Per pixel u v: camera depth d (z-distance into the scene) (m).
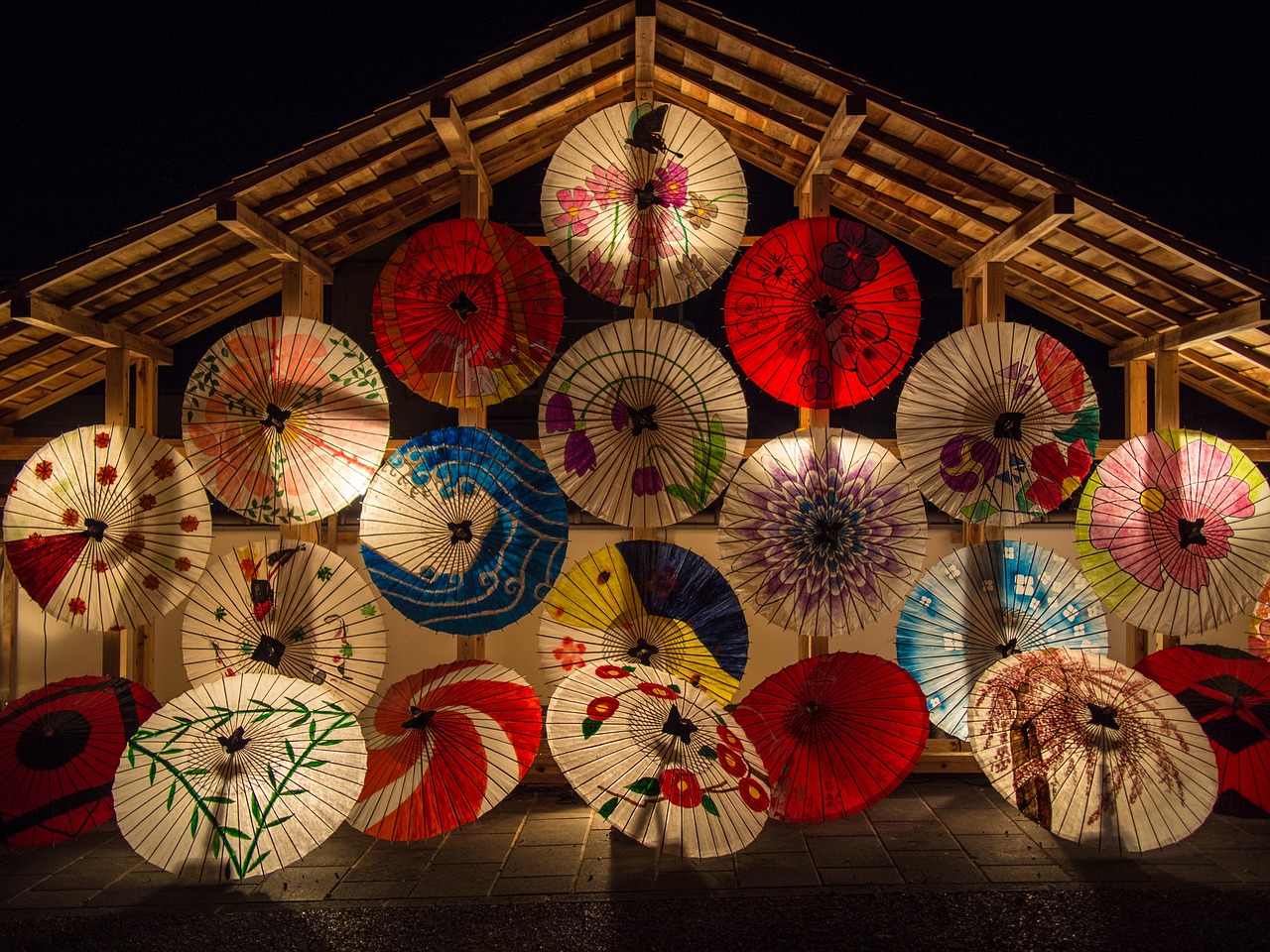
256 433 6.32
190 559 6.46
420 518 6.27
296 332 6.35
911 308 6.45
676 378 6.39
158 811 4.99
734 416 6.38
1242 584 6.43
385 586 6.21
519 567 6.27
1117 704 5.54
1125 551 6.49
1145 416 7.50
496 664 6.07
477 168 6.74
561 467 6.34
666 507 6.36
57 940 4.43
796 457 6.36
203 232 6.38
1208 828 5.73
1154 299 6.87
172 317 7.34
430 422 8.08
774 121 6.70
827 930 4.41
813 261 6.44
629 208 6.48
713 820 4.95
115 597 6.37
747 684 7.50
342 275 8.04
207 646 6.14
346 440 6.34
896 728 5.74
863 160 6.71
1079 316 7.79
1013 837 5.57
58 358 7.27
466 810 5.34
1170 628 6.43
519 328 6.47
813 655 6.62
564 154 6.46
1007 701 5.61
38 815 5.58
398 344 6.50
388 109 5.93
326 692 5.49
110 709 6.03
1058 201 5.79
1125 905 4.65
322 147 5.94
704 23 6.07
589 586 6.26
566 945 4.31
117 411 6.96
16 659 7.36
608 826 5.85
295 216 6.57
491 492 6.32
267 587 6.18
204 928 4.53
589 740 5.23
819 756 5.66
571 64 6.30
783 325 6.46
